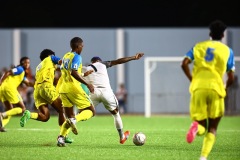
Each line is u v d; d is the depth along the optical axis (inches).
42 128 2369.6
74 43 1514.5
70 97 1525.6
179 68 3892.7
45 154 1378.0
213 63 1199.6
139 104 4183.1
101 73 1588.3
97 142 1711.4
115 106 1601.9
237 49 4079.7
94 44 4242.1
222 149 1526.8
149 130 2330.2
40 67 1684.3
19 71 1971.0
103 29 4242.1
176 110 3909.9
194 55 1213.1
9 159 1291.8
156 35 4215.1
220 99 1191.6
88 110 1534.2
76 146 1577.3
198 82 1194.6
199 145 1637.6
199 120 1191.6
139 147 1569.9
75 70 1466.5
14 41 4207.7
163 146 1603.1
